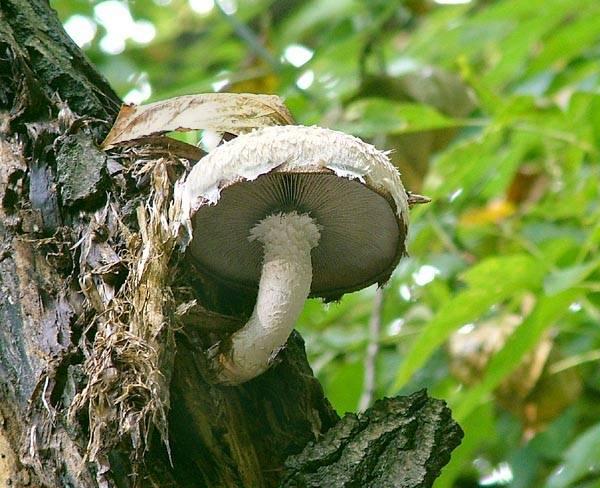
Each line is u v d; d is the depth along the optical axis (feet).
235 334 7.09
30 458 6.95
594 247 8.12
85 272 7.04
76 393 6.96
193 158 7.19
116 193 7.11
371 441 7.01
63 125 7.18
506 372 7.82
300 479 7.00
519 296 8.18
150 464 6.96
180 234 7.04
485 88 8.12
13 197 7.12
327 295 7.37
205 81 8.52
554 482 7.98
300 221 7.14
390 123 8.13
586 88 8.59
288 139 7.00
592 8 8.38
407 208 7.09
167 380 6.93
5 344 7.02
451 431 7.05
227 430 7.07
